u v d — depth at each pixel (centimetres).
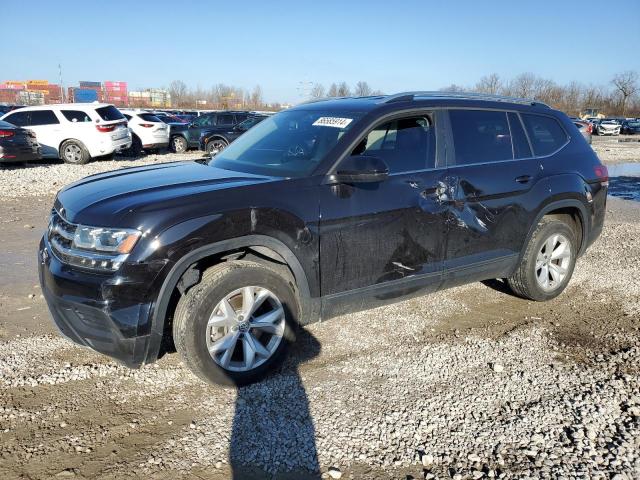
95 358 390
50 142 1573
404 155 405
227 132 1947
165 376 365
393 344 421
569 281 567
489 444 297
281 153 401
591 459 284
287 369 378
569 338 438
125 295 304
